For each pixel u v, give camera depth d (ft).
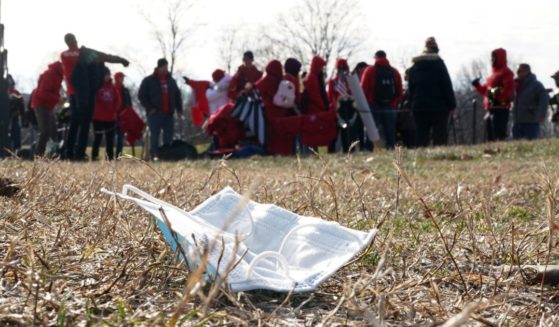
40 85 46.65
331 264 7.96
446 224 13.29
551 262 10.30
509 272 9.18
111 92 51.47
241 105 49.80
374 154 43.47
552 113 55.83
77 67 45.73
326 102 50.96
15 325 6.67
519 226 13.10
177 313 6.22
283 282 7.70
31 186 13.99
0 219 11.30
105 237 10.44
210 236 7.91
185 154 50.67
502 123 52.85
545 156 42.47
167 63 51.80
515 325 7.41
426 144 51.52
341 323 7.16
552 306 8.27
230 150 50.03
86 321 6.83
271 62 49.80
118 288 8.04
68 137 46.62
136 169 23.13
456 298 8.47
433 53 50.62
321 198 14.85
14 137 60.49
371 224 12.62
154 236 10.39
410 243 11.38
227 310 7.41
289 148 50.39
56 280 8.15
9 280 8.11
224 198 9.31
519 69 52.44
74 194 14.19
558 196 11.98
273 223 8.82
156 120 51.57
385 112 51.65
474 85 54.95
